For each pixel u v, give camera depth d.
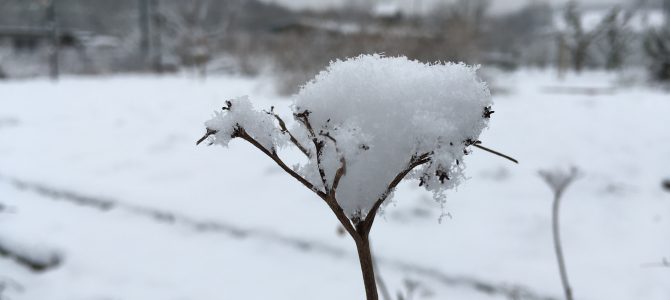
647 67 16.91
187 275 2.82
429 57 10.42
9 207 3.91
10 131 7.06
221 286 2.68
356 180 0.69
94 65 27.73
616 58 31.69
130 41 32.00
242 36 25.38
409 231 3.26
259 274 2.81
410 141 0.68
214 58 27.19
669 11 25.52
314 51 11.05
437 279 2.66
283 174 4.46
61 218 3.69
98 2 37.81
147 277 2.80
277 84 11.08
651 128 6.34
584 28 30.78
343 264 2.86
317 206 3.72
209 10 29.31
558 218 3.41
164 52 30.09
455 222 3.39
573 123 6.83
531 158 4.89
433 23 12.25
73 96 11.99
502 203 3.71
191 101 10.35
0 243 3.17
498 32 22.91
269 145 0.66
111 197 4.12
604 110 8.30
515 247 3.02
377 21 11.38
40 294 2.64
